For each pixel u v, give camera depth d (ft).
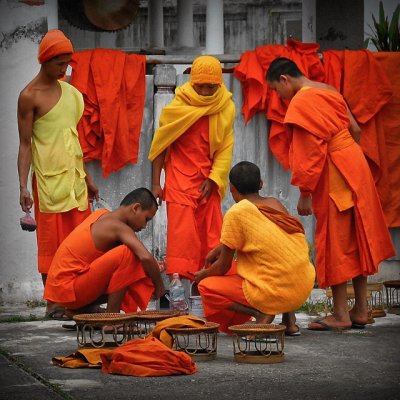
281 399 48.80
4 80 86.79
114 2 134.31
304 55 90.17
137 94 88.53
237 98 91.61
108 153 87.15
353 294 80.18
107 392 50.26
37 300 87.92
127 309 69.77
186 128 78.33
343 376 54.39
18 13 86.69
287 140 90.22
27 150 77.56
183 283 83.25
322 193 72.02
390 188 92.22
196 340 63.21
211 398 49.03
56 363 57.67
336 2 125.59
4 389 51.13
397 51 97.45
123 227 69.05
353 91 90.07
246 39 234.38
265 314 65.77
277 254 64.80
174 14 236.02
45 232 77.71
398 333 70.64
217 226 80.18
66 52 76.54
